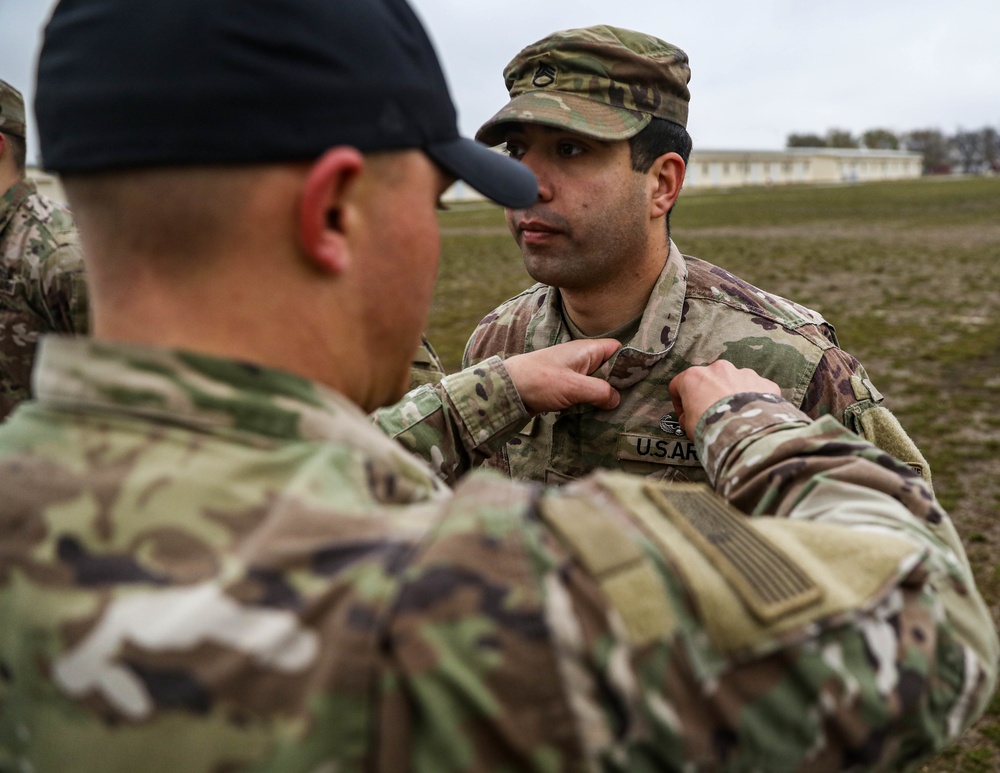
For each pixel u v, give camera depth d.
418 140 0.70
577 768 0.53
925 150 90.12
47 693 0.56
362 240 0.68
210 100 0.59
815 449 0.87
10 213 2.39
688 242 18.23
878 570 0.66
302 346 0.67
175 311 0.64
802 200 34.78
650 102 1.42
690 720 0.56
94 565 0.56
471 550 0.57
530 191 0.86
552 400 1.41
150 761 0.52
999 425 5.39
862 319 8.98
